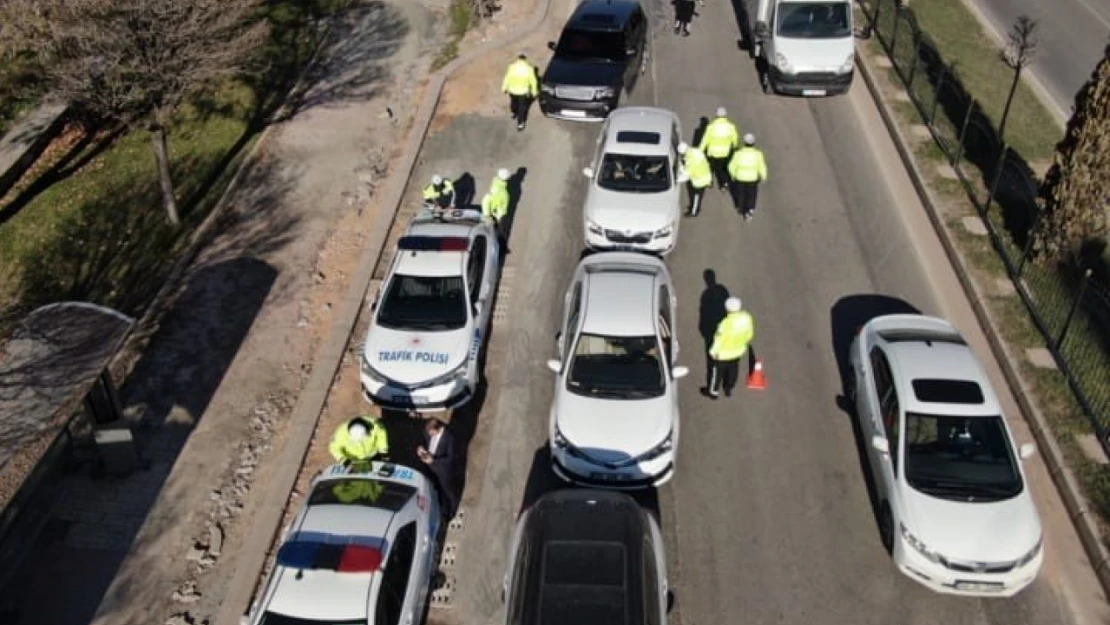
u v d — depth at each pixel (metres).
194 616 12.65
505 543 13.31
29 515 13.81
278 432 15.08
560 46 22.14
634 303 14.73
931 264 17.83
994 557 11.95
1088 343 15.48
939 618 12.27
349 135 21.69
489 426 14.95
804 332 16.44
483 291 16.12
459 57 24.38
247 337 16.62
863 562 12.95
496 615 12.47
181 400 15.54
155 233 19.03
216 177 20.47
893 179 20.09
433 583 12.62
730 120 21.94
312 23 26.00
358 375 15.91
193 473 14.45
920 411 12.99
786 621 12.27
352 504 12.14
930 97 22.48
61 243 19.06
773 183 19.92
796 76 21.81
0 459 11.16
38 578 13.05
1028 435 14.51
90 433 14.90
